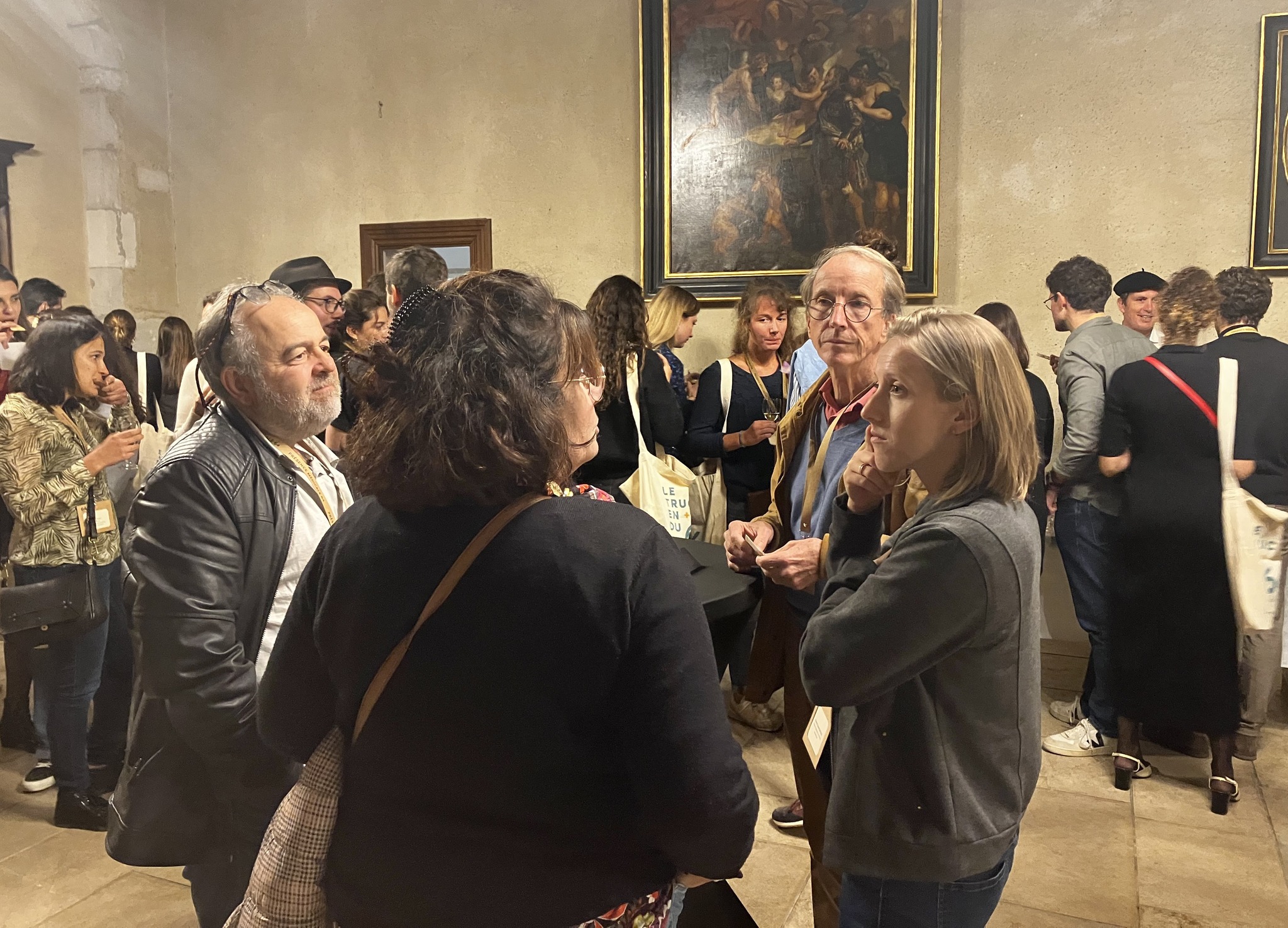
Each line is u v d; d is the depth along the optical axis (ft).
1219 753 9.67
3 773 10.73
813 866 6.39
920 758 4.22
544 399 3.04
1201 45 13.53
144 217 19.01
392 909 3.00
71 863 8.93
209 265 19.52
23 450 9.24
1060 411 14.53
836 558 5.06
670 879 3.24
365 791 3.13
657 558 3.01
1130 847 9.05
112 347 10.11
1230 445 9.30
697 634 2.98
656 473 10.93
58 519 9.46
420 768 2.99
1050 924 7.84
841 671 4.15
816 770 5.63
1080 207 14.29
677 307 13.48
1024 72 14.40
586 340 3.66
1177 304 9.78
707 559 8.06
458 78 17.48
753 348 13.12
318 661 3.46
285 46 18.53
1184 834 9.28
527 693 2.89
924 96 14.73
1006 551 4.01
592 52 16.67
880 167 15.08
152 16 19.02
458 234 17.70
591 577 2.90
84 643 9.36
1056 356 14.52
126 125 18.53
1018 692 4.31
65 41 17.97
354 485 3.17
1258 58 13.23
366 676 3.09
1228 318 9.96
